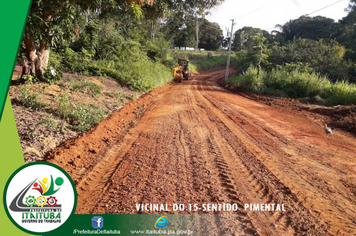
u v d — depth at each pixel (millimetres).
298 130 9109
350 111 11750
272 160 5945
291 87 18703
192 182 4652
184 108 11953
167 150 6238
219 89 22500
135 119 9453
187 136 7500
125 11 25281
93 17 21594
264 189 4531
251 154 6262
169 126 8555
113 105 10383
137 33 28391
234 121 9867
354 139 8367
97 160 5508
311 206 4055
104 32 20844
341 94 15992
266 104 15078
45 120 5926
